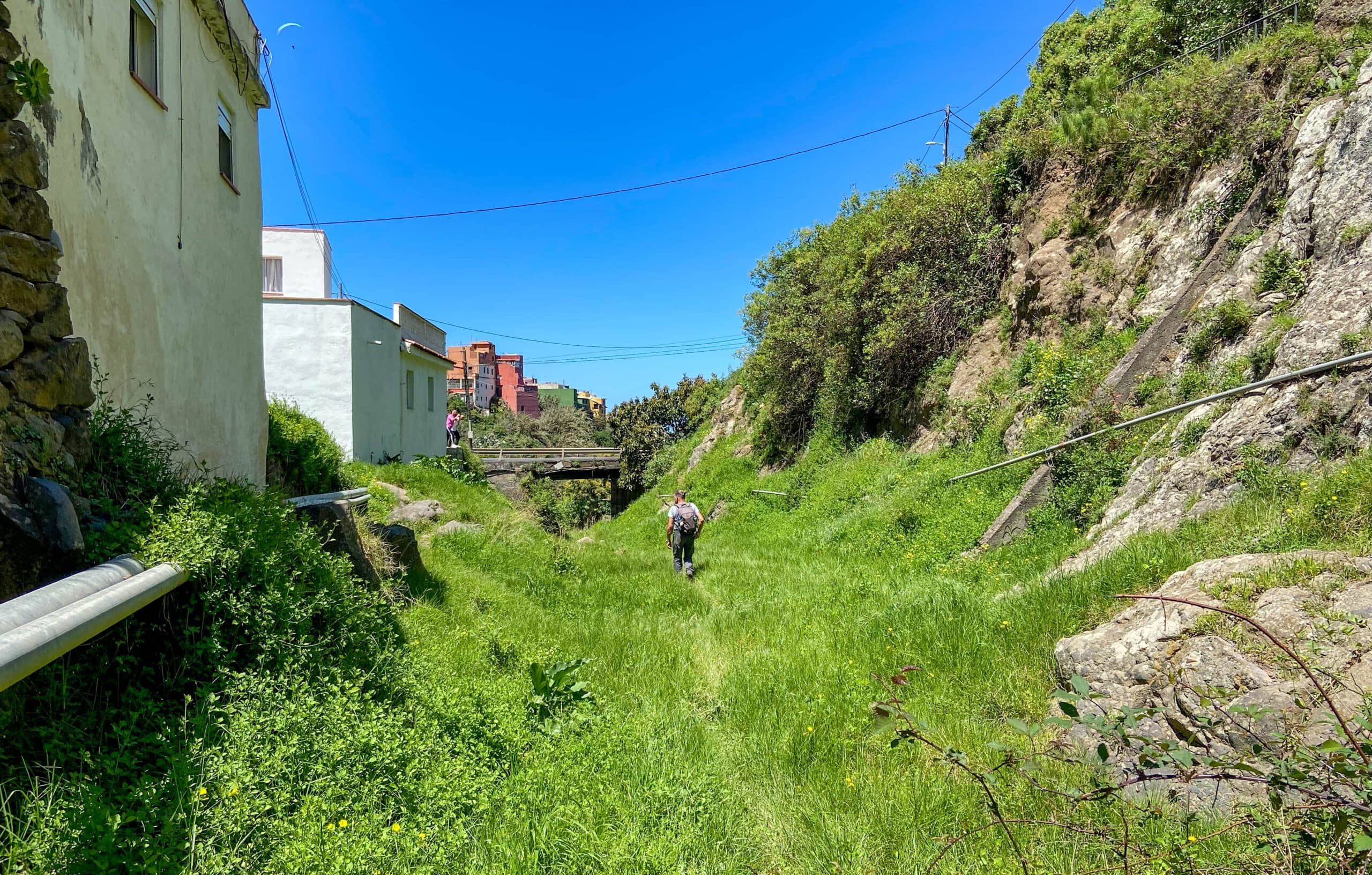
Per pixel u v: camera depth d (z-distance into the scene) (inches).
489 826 108.8
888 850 112.3
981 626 197.2
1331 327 201.3
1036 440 319.6
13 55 125.7
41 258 129.8
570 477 1307.8
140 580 108.7
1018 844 105.7
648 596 320.5
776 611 275.0
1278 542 156.6
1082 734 134.1
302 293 765.3
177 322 223.0
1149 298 342.3
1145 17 555.5
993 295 487.2
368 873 89.4
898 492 402.0
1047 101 558.3
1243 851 87.9
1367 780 65.5
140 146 196.9
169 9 223.9
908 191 563.8
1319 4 348.2
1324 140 266.5
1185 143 361.7
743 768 146.5
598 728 149.8
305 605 147.9
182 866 84.0
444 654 186.4
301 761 111.0
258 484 318.0
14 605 83.0
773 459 724.0
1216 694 100.3
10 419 115.9
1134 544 196.5
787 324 666.2
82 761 96.0
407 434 761.6
